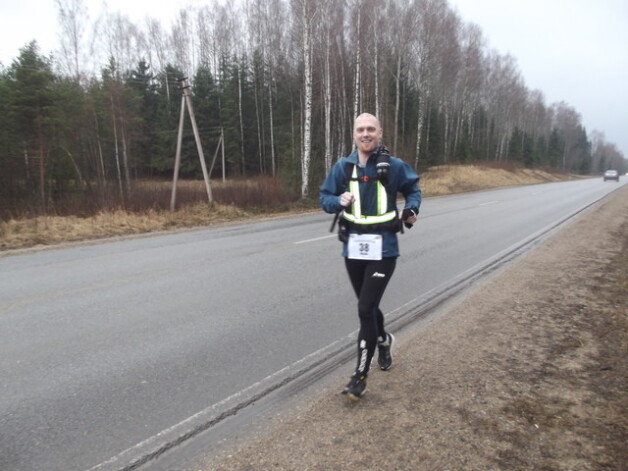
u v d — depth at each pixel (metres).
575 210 16.50
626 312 4.81
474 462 2.43
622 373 3.41
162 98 46.88
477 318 4.86
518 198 23.55
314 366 3.77
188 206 16.61
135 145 37.53
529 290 5.89
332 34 27.72
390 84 41.78
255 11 40.06
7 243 10.62
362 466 2.42
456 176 39.56
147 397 3.25
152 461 2.54
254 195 19.23
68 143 24.44
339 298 5.65
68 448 2.66
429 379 3.44
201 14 45.47
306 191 21.69
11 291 6.15
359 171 3.18
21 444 2.69
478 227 12.15
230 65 45.44
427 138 43.03
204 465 2.49
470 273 6.97
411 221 3.14
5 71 22.50
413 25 34.53
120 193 16.42
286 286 6.21
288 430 2.81
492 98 60.75
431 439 2.65
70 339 4.36
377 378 3.50
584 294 5.60
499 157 64.25
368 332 3.16
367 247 3.13
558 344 4.04
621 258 7.75
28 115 21.03
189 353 4.02
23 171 20.22
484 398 3.12
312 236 10.97
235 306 5.34
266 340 4.32
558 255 8.19
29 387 3.40
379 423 2.85
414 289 6.11
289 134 36.72
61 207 15.25
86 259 8.44
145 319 4.91
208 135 44.59
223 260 8.03
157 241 10.66
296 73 32.84
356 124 3.14
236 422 2.93
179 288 6.14
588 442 2.58
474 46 49.34
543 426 2.75
